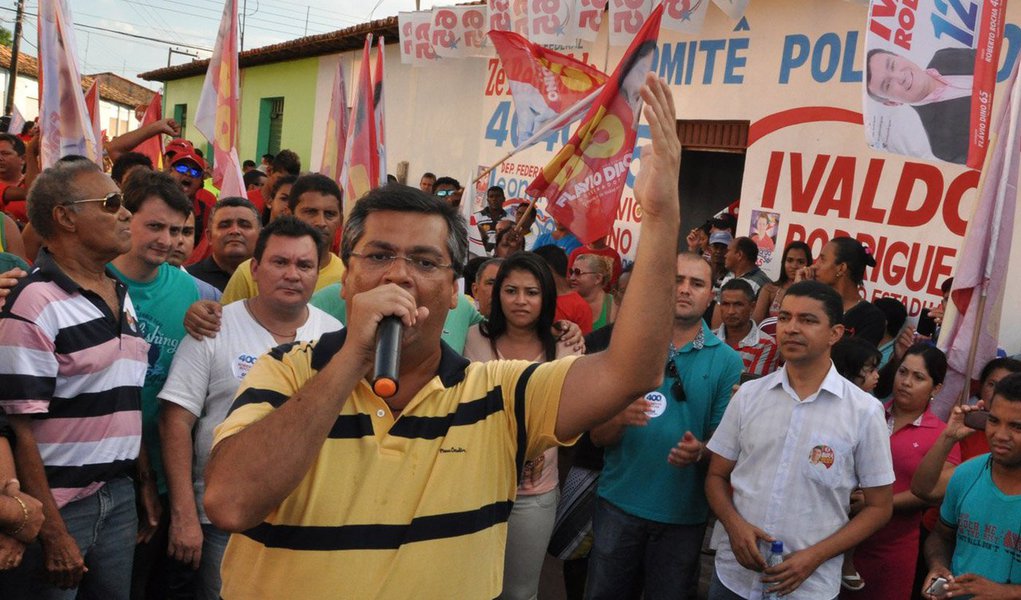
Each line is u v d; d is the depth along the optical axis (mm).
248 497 1461
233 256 4781
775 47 8062
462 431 1744
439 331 1752
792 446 3348
